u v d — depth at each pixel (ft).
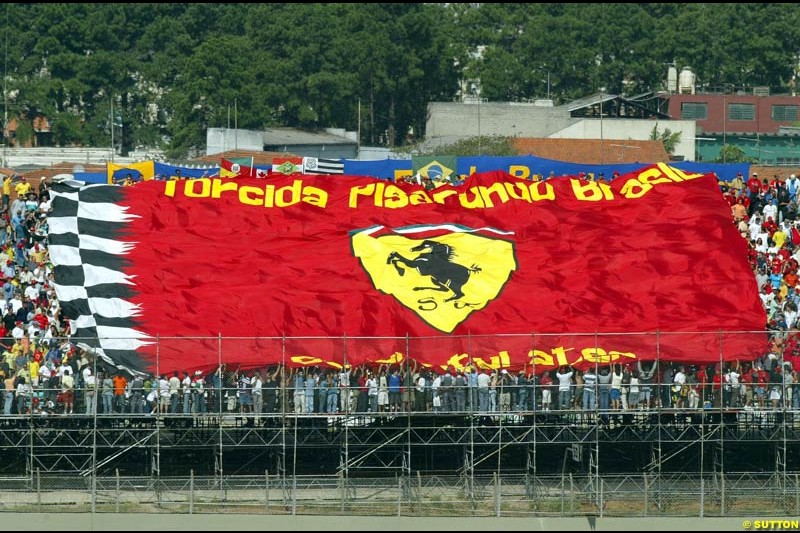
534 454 614.34
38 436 616.80
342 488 596.70
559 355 625.00
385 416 611.88
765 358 625.82
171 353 624.18
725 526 588.91
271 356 625.82
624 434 646.74
